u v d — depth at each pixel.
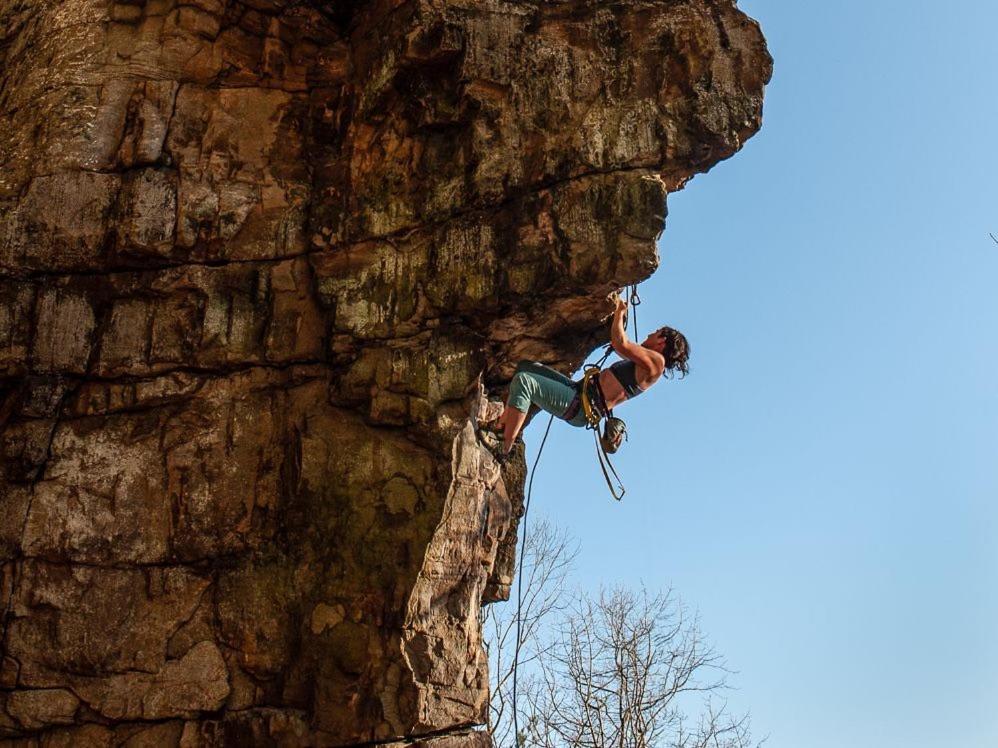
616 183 8.89
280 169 10.01
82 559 8.84
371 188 9.68
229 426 9.27
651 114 9.09
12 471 8.98
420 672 8.48
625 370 9.02
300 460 9.06
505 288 8.90
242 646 8.68
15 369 9.20
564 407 9.09
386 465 8.88
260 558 8.95
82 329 9.39
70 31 10.33
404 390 8.99
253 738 8.40
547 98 9.30
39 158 9.73
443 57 9.39
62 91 10.00
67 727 8.48
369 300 9.34
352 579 8.66
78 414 9.23
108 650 8.63
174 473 9.13
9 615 8.62
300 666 8.58
